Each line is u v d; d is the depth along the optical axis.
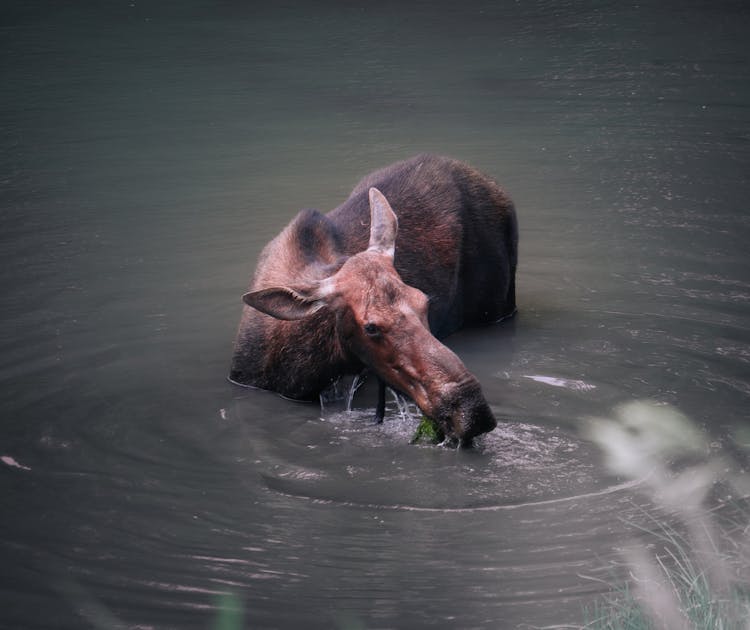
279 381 13.65
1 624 8.80
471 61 37.34
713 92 31.20
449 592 9.20
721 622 8.17
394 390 12.37
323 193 22.20
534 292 17.27
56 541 10.14
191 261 18.53
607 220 20.34
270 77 35.53
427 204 15.41
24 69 37.50
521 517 10.58
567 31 42.75
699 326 15.51
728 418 12.68
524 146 25.86
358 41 41.94
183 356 14.82
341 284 12.12
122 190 22.89
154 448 12.17
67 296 16.92
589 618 8.70
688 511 10.59
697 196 21.59
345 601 9.07
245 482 11.37
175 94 33.22
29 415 12.97
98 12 50.00
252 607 8.99
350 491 11.16
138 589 9.31
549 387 13.77
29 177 24.02
